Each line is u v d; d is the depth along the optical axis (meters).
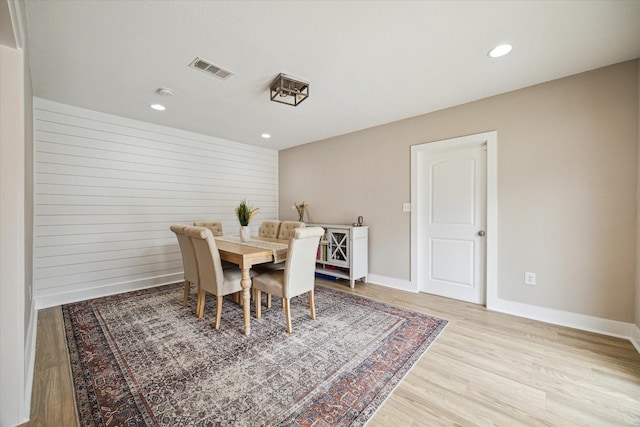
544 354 1.98
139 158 3.60
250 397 1.53
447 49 1.99
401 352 2.01
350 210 4.18
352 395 1.56
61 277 3.02
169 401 1.50
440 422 1.36
